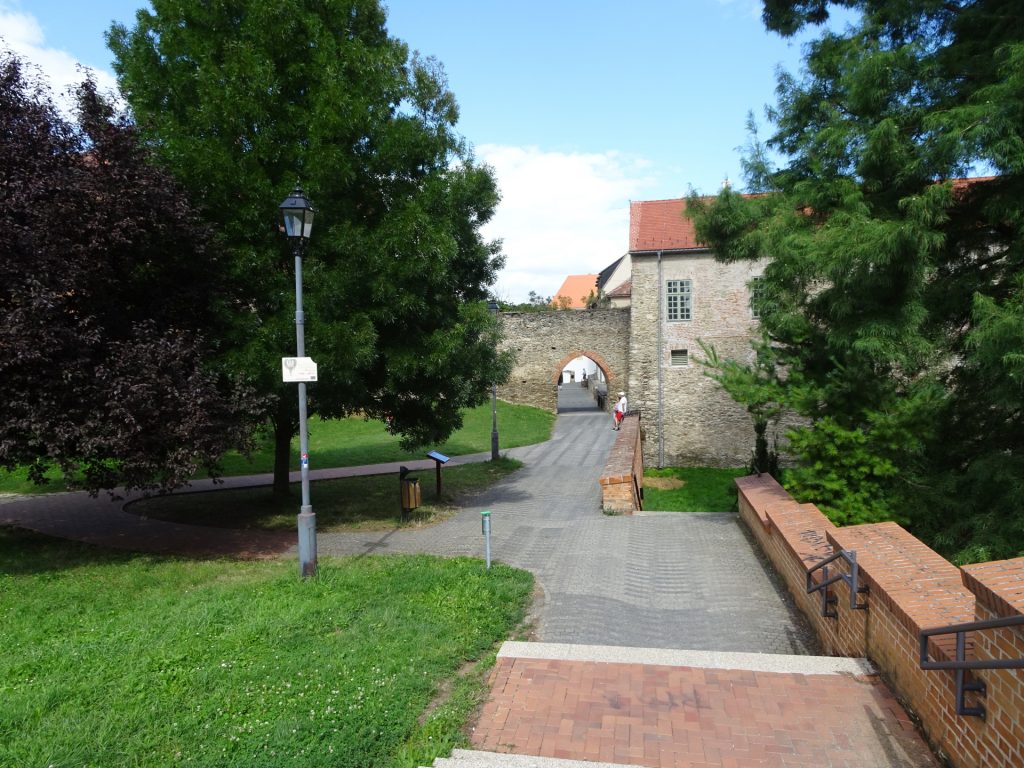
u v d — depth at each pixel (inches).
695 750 158.7
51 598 301.1
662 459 1008.2
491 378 540.4
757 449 603.2
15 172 327.0
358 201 482.9
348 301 443.5
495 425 866.1
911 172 371.2
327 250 445.4
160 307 389.1
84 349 330.0
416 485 511.2
